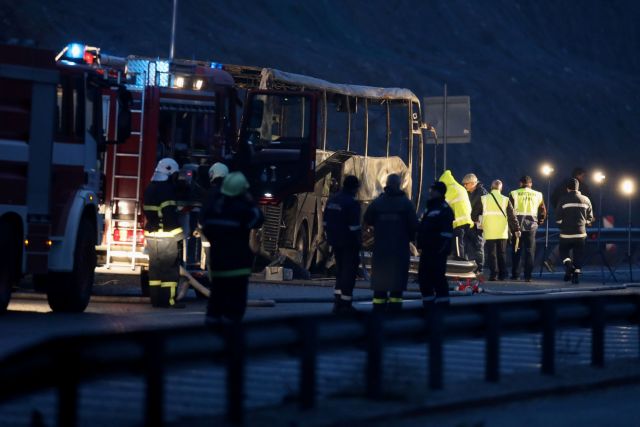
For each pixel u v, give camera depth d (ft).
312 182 259.80
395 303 179.22
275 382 100.83
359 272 292.20
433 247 178.09
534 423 87.97
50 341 65.16
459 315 97.14
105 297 206.69
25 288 229.25
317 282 269.03
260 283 266.77
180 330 73.46
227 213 131.13
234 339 77.92
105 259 209.15
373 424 84.43
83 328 153.17
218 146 223.51
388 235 177.99
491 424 87.04
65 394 67.51
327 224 185.16
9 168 169.58
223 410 85.66
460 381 101.55
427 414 89.04
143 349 71.26
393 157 333.42
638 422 89.71
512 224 306.14
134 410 85.97
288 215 283.59
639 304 116.57
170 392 93.86
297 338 83.56
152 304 195.31
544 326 106.11
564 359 119.96
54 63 172.65
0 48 169.68
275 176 260.21
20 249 171.53
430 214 178.19
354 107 318.86
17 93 170.40
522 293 256.93
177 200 198.90
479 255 303.07
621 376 107.96
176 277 194.59
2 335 143.02
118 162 209.46
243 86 303.07
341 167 306.96
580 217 304.71
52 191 174.60
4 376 60.80
